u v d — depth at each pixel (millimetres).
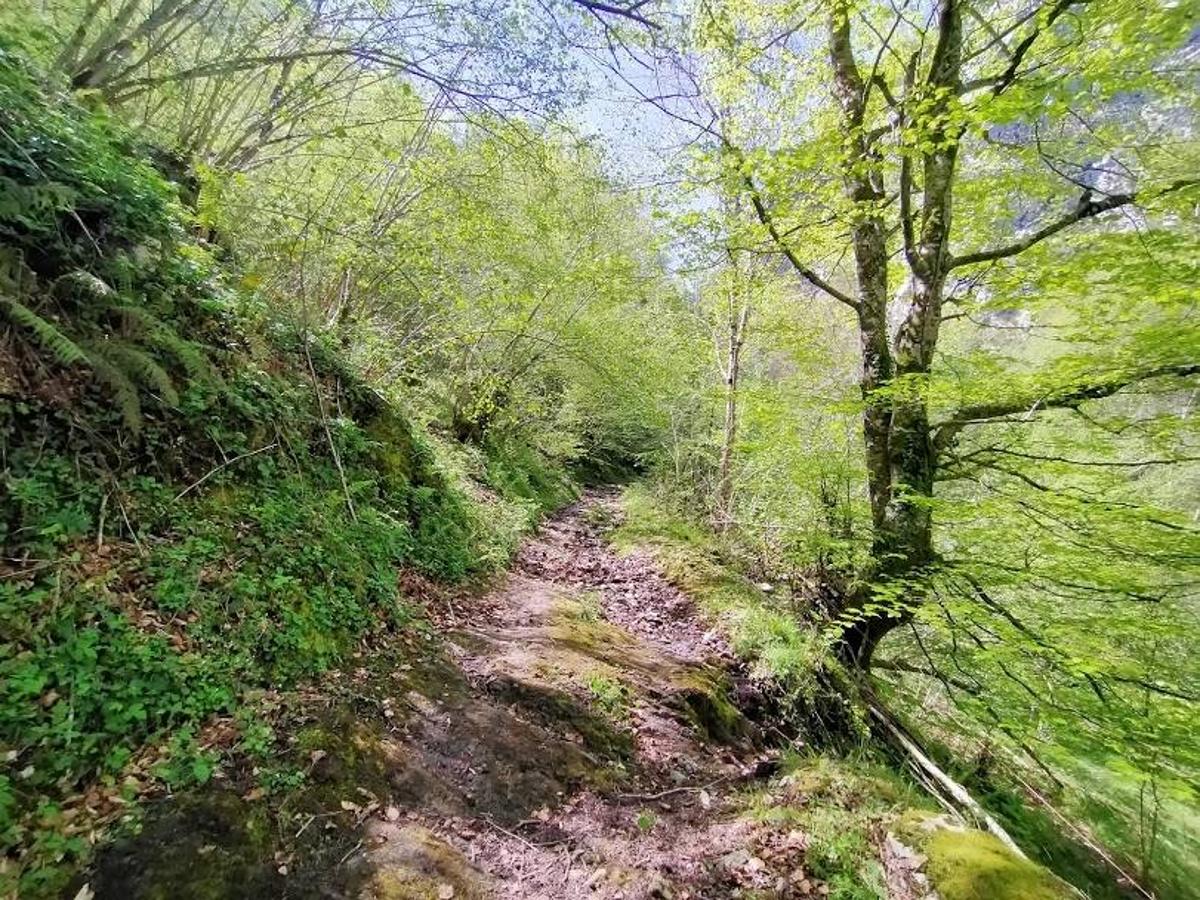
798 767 4965
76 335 3812
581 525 13508
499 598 7141
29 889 2203
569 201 10547
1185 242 5492
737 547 10008
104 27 5492
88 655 2904
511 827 3604
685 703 5559
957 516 6145
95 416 3752
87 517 3371
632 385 13633
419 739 3965
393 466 7168
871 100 7609
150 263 4664
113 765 2719
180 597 3529
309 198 7109
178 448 4277
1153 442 6199
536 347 12977
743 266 9500
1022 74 5227
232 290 5801
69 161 4160
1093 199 6355
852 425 8508
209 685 3322
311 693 3846
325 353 6996
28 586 2936
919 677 9133
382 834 3096
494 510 9836
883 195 7020
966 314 7219
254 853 2715
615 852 3627
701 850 3803
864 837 3818
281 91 7055
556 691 5008
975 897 3152
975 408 6711
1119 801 7402
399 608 5309
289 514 4852
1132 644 5918
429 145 8641
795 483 8422
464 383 12945
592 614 7301
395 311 11211
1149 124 6430
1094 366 5805
